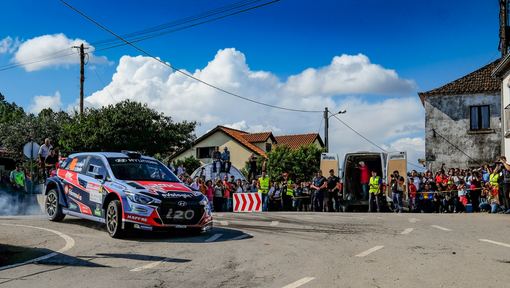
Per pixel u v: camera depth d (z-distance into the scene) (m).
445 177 21.20
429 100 28.70
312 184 20.39
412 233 9.74
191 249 7.74
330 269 6.13
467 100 27.84
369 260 6.72
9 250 7.48
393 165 19.56
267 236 9.37
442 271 5.91
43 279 5.62
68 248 7.68
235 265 6.45
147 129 30.98
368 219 13.17
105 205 9.23
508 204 15.24
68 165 10.98
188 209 8.73
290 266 6.36
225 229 10.48
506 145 20.91
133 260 6.79
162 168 10.31
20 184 16.56
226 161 25.67
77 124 31.06
